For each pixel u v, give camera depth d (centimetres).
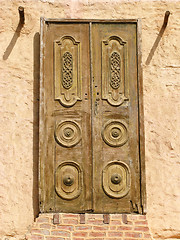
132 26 520
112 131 501
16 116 511
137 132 501
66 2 538
